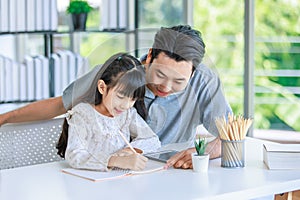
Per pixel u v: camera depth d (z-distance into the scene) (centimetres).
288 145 244
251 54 478
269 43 475
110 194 197
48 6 467
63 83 479
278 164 229
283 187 212
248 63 478
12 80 462
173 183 210
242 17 479
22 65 465
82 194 197
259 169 229
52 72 475
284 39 469
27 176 220
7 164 262
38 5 463
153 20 525
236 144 229
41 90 472
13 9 455
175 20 518
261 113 484
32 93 469
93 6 497
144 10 524
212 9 495
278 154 228
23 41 498
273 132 483
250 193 204
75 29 483
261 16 473
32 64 468
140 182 211
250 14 474
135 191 200
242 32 480
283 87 476
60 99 257
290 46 468
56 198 193
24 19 460
